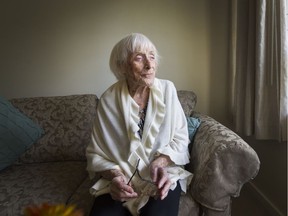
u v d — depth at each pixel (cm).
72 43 219
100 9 213
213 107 228
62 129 190
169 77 223
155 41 217
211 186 123
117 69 142
